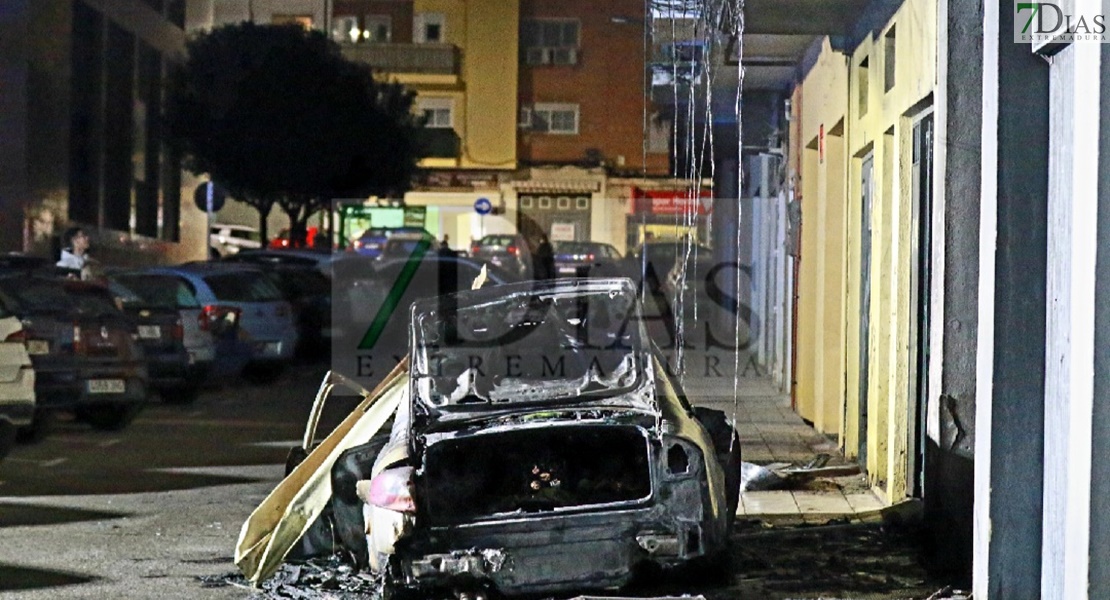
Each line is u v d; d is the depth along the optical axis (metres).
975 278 14.68
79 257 34.28
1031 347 11.72
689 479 13.23
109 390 26.70
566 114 95.31
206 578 15.16
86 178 70.00
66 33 66.75
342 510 14.75
